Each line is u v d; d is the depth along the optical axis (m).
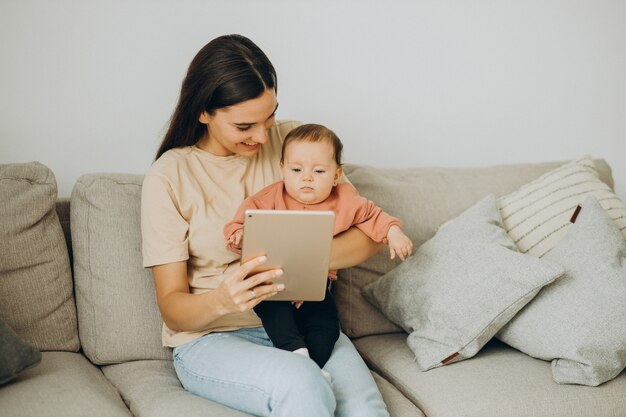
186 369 1.37
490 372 1.48
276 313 1.39
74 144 1.91
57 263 1.57
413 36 2.23
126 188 1.66
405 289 1.68
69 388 1.30
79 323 1.59
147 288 1.60
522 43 2.38
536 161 2.49
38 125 1.87
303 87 2.13
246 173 1.58
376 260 1.83
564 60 2.45
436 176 2.00
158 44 1.94
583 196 1.86
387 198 1.87
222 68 1.39
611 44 2.49
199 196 1.48
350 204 1.52
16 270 1.50
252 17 2.03
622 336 1.46
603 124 2.55
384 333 1.82
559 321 1.51
